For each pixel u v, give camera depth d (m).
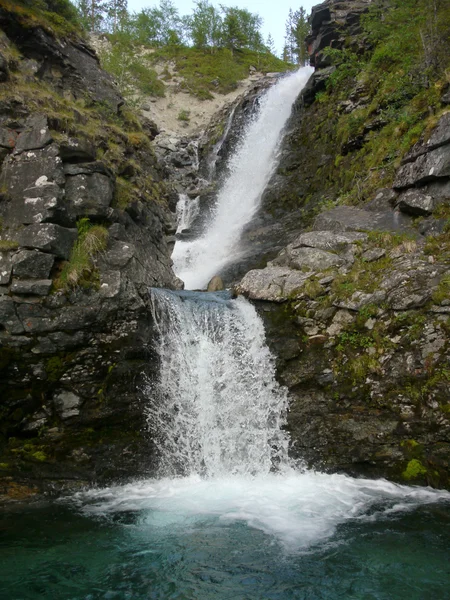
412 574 5.11
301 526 6.17
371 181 11.99
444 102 10.99
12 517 6.52
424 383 7.48
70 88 11.19
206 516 6.50
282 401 8.30
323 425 7.98
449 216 9.21
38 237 7.71
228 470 8.06
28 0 10.95
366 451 7.64
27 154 8.32
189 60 34.59
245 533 5.98
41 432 7.68
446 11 12.92
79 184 8.52
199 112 29.12
